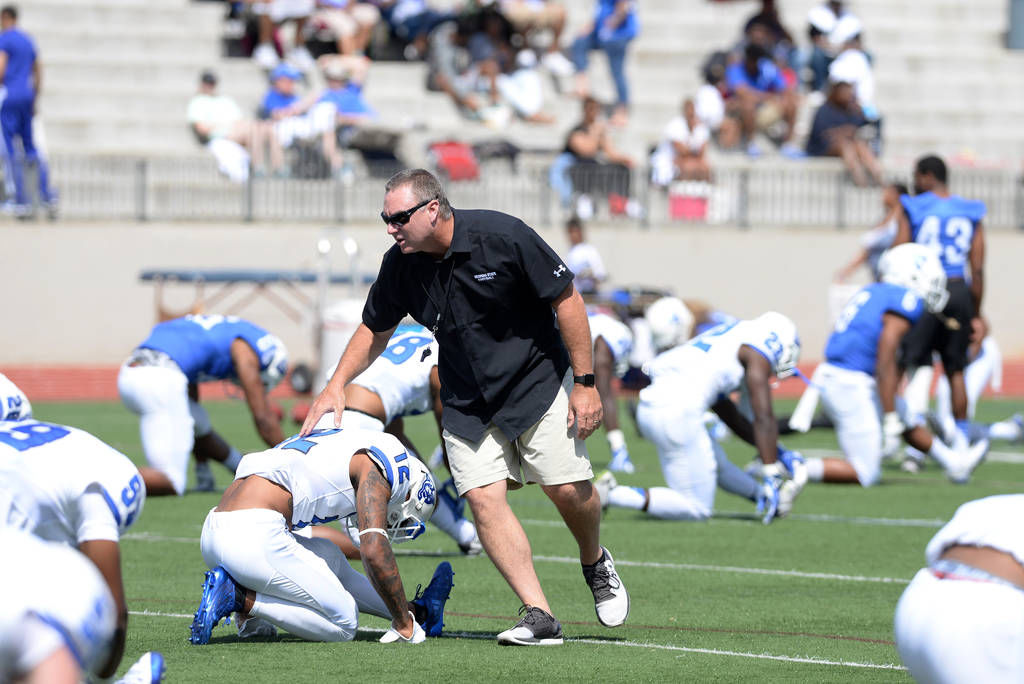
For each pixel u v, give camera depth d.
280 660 20.05
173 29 92.69
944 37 105.75
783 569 29.58
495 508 21.27
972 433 48.88
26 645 10.70
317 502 21.38
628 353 45.12
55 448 15.31
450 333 20.83
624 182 81.56
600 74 95.19
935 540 14.45
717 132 90.00
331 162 80.31
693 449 36.19
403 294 21.16
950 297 46.78
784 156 89.06
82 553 15.16
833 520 37.12
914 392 47.88
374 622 23.69
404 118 89.12
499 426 20.98
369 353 21.83
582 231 69.06
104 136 84.69
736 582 27.98
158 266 76.62
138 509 15.66
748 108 89.94
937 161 47.03
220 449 40.50
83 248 75.88
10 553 11.07
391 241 78.56
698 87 96.44
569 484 21.09
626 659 20.48
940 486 44.88
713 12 102.88
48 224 75.56
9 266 75.12
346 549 27.97
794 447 55.50
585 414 20.73
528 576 21.44
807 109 94.12
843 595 26.55
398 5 93.62
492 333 20.75
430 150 80.12
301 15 89.56
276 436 37.28
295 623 21.12
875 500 41.22
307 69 89.06
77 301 75.88
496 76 90.69
